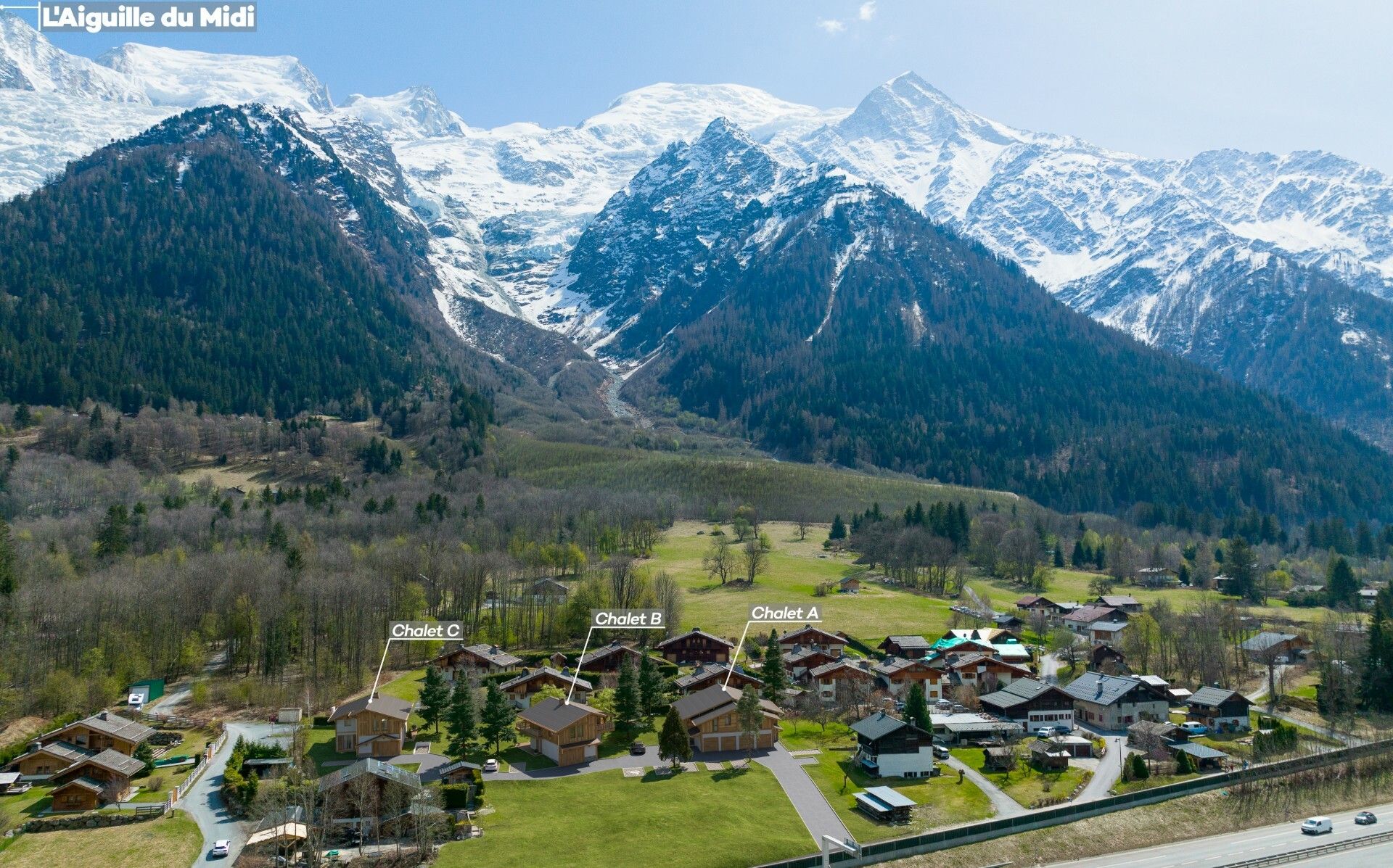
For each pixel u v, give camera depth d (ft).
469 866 322.75
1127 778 414.82
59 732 410.11
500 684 515.50
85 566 652.07
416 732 455.22
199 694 499.10
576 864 325.42
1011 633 645.92
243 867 318.86
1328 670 521.65
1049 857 357.61
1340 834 381.81
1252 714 504.02
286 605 556.51
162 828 346.33
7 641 503.61
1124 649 599.98
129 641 530.27
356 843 337.93
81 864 320.70
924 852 350.64
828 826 362.12
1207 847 371.15
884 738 411.95
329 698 499.10
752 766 418.92
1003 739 460.96
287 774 376.68
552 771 408.46
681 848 337.52
